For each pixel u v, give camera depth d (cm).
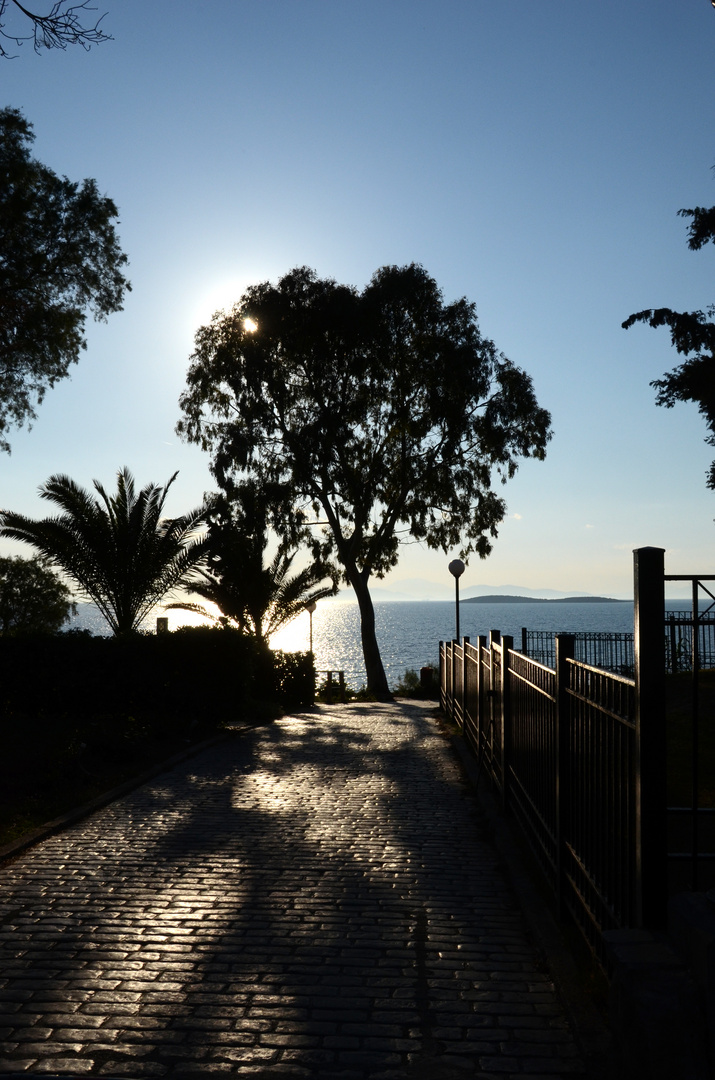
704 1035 317
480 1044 397
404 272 3297
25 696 1577
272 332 3262
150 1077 363
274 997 446
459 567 2389
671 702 1349
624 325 2919
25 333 2669
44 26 763
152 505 2142
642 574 385
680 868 630
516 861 694
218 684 1625
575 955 492
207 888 638
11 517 2088
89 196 2700
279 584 3027
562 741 560
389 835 806
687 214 2914
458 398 3281
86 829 820
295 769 1182
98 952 507
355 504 3338
